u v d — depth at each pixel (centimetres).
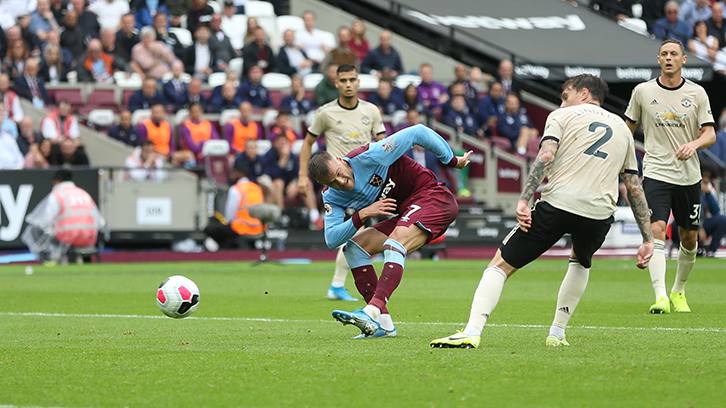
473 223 6488
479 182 7069
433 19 8331
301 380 1583
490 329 2372
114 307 3153
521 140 7250
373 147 2134
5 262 5684
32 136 6306
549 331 2214
